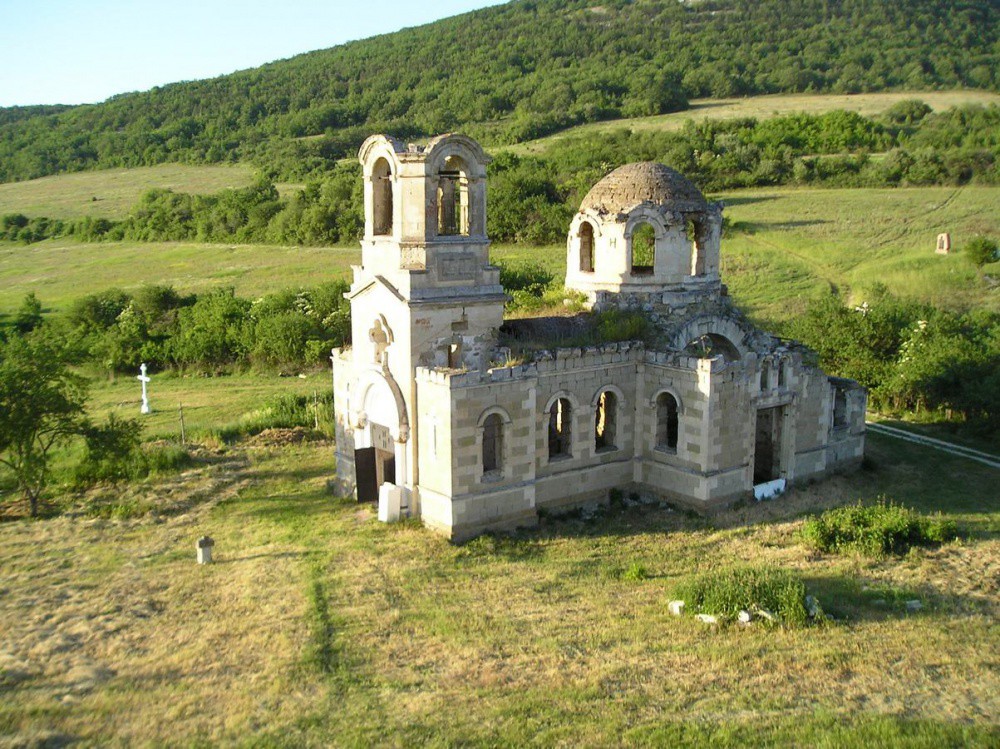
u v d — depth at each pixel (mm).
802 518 38531
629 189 41500
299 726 22094
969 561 33375
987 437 51844
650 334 40312
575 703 22953
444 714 22516
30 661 25297
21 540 35906
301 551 33812
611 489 40375
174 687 23953
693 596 28484
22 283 106062
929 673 24406
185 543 35312
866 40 191750
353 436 40000
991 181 112438
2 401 38719
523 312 43406
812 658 25172
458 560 32969
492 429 38656
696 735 21344
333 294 82875
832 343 61438
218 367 76500
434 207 35156
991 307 76312
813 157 120500
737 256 93125
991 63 177375
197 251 117562
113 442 41938
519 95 178000
